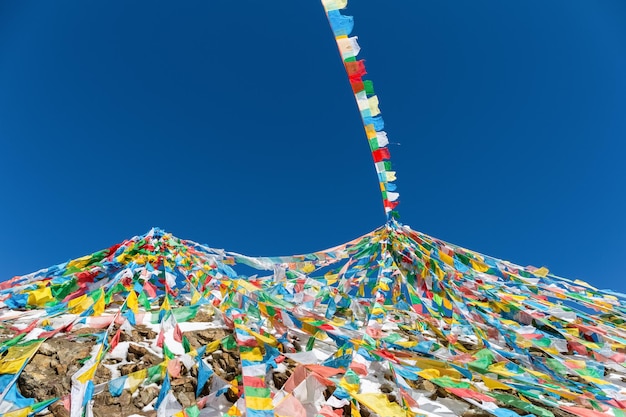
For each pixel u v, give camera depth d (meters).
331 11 4.81
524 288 5.82
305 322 3.71
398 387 3.07
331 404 2.84
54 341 4.34
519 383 3.30
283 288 5.67
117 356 4.21
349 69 5.06
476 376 3.90
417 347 3.95
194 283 5.15
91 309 3.76
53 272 4.79
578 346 4.19
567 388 3.42
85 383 2.78
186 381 3.72
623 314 5.30
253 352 3.11
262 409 2.58
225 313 4.31
